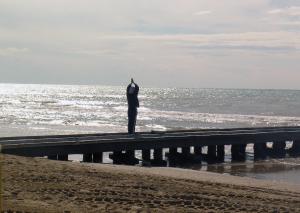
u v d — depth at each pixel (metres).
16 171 13.05
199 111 103.00
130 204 10.00
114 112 97.12
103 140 26.14
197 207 10.32
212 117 83.56
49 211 8.62
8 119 73.94
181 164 29.36
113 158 27.23
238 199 11.94
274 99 159.00
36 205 9.07
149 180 13.93
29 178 12.16
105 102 145.50
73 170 14.50
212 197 11.80
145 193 11.51
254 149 33.16
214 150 31.14
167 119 77.62
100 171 15.03
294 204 11.98
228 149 38.12
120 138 27.33
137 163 27.56
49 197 10.00
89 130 55.75
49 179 12.31
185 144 29.61
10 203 8.98
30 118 77.12
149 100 158.38
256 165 28.84
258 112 99.94
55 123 67.19
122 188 11.95
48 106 117.88
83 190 11.17
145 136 28.97
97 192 11.08
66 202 9.66
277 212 10.48
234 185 15.39
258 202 11.77
